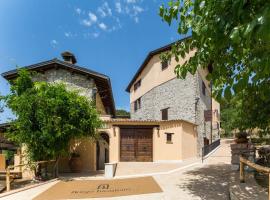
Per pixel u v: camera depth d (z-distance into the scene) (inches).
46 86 526.3
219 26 121.6
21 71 540.7
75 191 383.9
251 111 366.6
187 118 901.8
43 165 551.8
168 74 989.2
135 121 706.2
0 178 532.1
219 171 490.0
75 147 642.8
